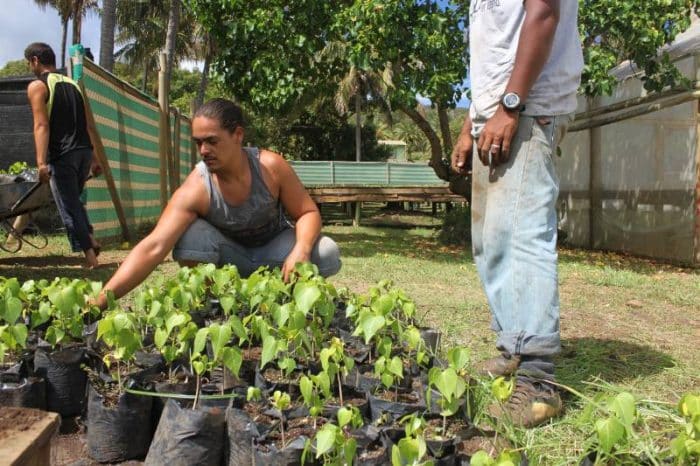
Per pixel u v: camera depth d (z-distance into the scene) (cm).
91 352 228
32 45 491
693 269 705
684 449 136
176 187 1043
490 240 243
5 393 209
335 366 194
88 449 201
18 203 484
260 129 2656
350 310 269
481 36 253
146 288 281
